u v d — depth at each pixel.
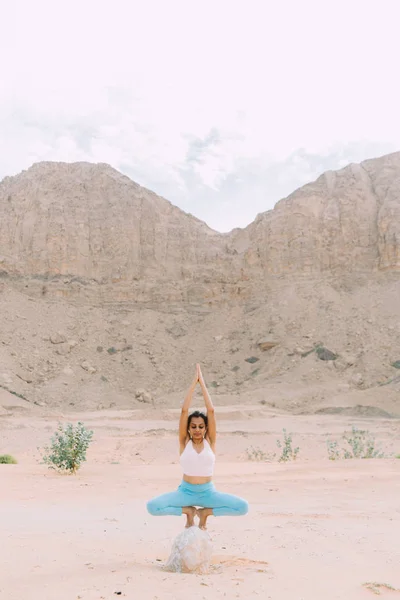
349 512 9.11
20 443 34.53
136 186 98.25
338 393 56.44
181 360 73.56
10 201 93.56
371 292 74.50
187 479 5.48
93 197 94.19
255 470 17.02
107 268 87.31
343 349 65.81
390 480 13.92
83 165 101.50
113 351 74.94
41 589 3.93
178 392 65.12
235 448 31.50
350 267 79.50
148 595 3.81
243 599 3.79
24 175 99.50
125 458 26.73
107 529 7.15
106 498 11.30
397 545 6.00
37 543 5.80
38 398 62.75
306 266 81.12
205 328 79.38
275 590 4.05
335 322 70.50
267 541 6.21
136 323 79.94
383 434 35.53
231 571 4.65
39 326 76.44
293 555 5.38
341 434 35.69
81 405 61.69
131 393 66.88
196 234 95.06
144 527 7.47
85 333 77.44
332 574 4.59
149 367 72.00
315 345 67.44
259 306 79.81
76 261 86.25
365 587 4.17
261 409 52.03
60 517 8.41
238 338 75.19
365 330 67.88
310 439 33.72
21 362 69.56
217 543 6.10
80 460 16.94
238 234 96.06
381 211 82.06
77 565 4.77
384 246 78.12
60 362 71.62
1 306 77.94
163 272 88.12
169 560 4.71
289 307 75.00
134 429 41.75
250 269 85.25
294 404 54.59
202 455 5.45
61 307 80.75
